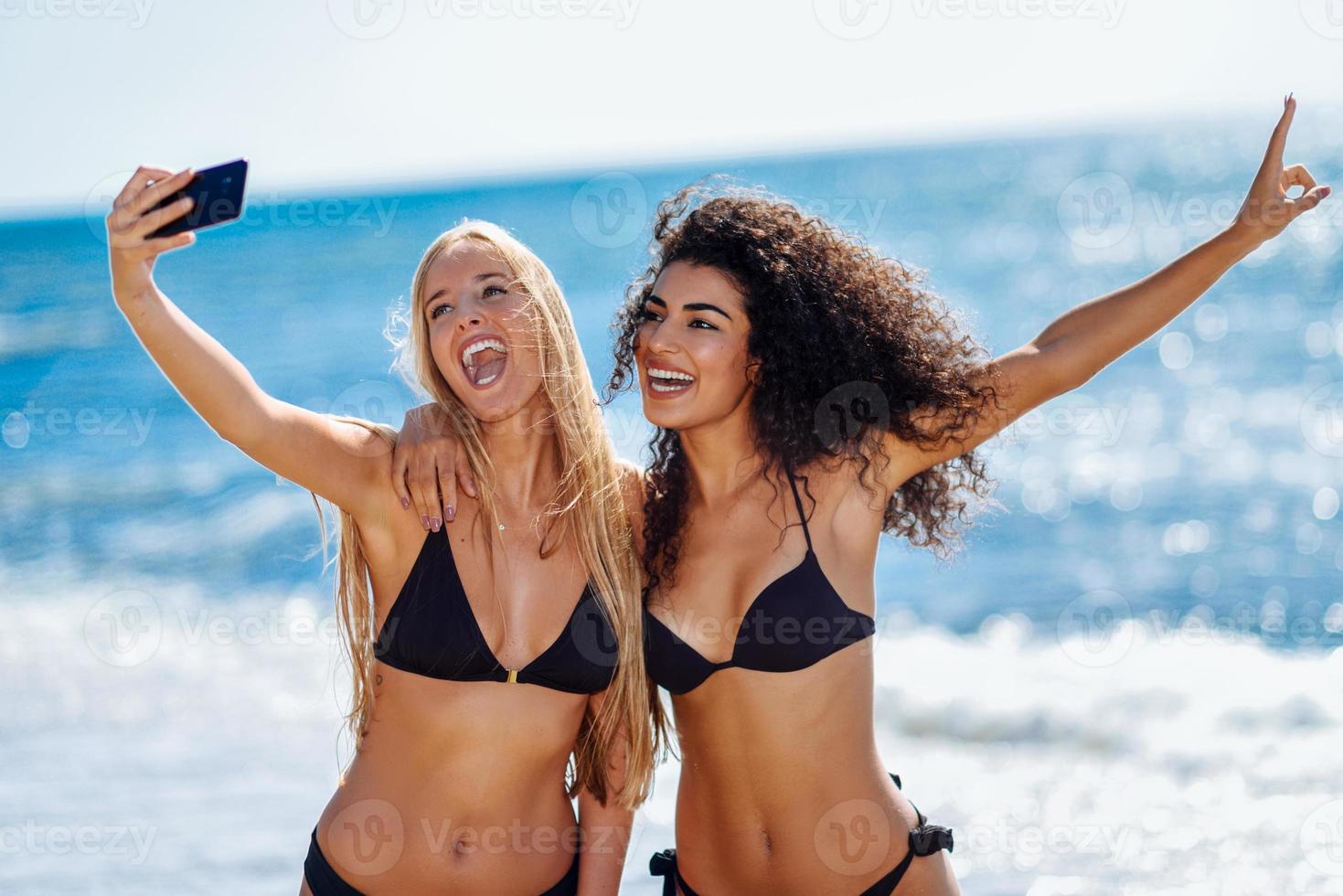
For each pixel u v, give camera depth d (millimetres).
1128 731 9188
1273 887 6824
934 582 12602
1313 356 21391
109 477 17156
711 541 3977
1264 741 8875
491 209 48312
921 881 3869
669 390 3951
